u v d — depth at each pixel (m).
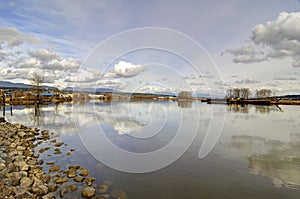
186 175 8.49
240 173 8.70
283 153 11.55
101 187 7.29
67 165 9.59
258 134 16.98
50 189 6.97
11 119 26.55
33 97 65.38
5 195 6.24
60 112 35.22
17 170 8.30
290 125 21.84
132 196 6.75
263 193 6.98
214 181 7.94
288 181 7.95
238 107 51.94
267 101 67.62
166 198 6.66
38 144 13.59
